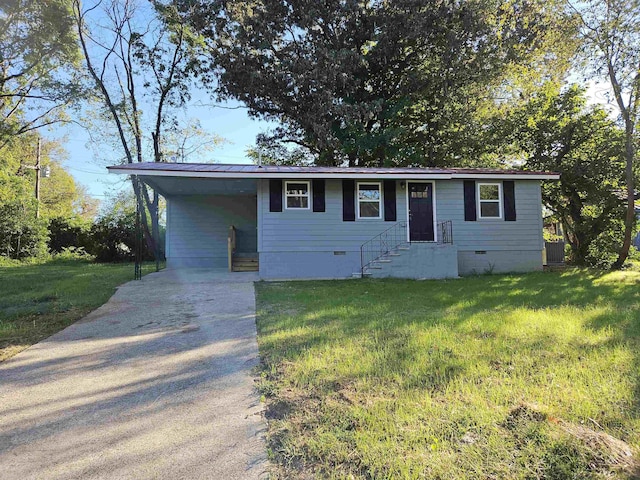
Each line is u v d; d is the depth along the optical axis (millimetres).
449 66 17812
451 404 2855
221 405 3092
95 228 21844
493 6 16781
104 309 7016
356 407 2867
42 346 4816
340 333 4906
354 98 19000
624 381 3154
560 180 15414
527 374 3387
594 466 2092
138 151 20969
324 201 11891
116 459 2379
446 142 18984
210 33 18859
